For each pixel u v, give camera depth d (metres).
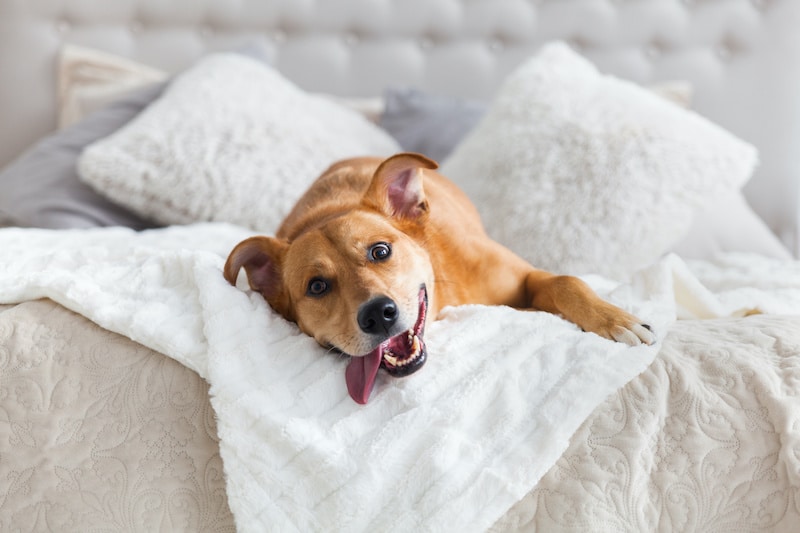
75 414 1.40
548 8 3.48
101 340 1.49
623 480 1.30
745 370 1.41
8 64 3.44
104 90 3.20
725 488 1.32
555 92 2.59
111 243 2.05
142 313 1.49
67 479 1.36
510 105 2.63
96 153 2.59
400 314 1.48
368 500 1.26
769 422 1.35
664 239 2.31
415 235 1.71
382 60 3.53
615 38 3.45
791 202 3.29
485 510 1.26
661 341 1.51
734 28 3.37
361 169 2.00
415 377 1.42
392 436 1.31
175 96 2.80
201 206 2.62
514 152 2.46
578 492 1.28
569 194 2.33
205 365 1.42
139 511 1.33
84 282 1.59
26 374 1.44
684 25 3.41
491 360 1.43
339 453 1.30
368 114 3.30
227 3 3.51
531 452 1.31
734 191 2.39
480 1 3.49
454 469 1.29
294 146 2.73
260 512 1.27
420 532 1.24
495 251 1.83
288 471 1.30
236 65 2.96
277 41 3.55
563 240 2.28
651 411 1.36
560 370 1.43
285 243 1.65
